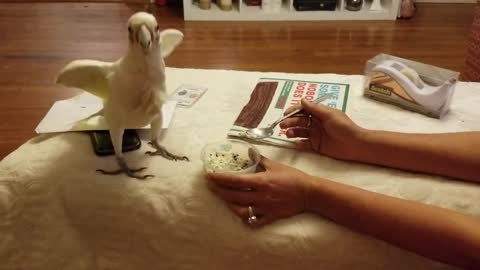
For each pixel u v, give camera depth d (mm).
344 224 775
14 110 1756
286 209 788
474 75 1790
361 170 887
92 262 864
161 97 799
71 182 841
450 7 3039
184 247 826
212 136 972
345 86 1175
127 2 2963
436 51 2395
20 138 1590
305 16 2803
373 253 771
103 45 2355
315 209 793
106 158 882
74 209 838
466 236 677
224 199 808
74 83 798
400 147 862
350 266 779
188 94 1138
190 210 814
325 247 775
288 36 2562
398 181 851
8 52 2248
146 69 747
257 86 1174
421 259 763
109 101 794
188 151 915
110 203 830
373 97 1135
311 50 2383
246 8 2842
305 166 895
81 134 937
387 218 727
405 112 1081
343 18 2820
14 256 865
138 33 710
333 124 894
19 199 840
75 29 2547
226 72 1268
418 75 1126
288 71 2148
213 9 2805
